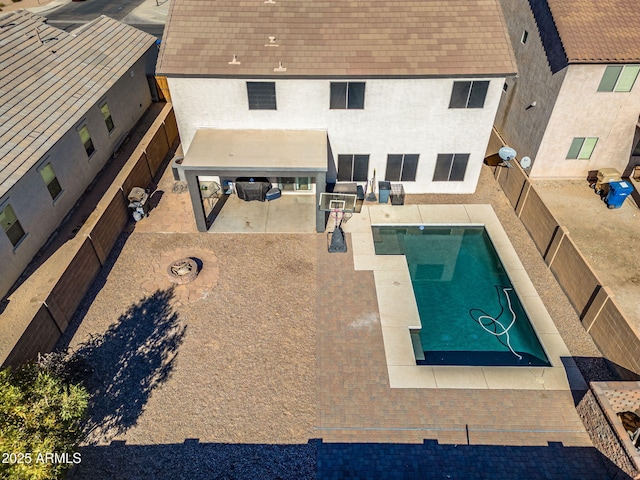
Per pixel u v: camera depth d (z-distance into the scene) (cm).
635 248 2047
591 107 2169
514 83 2577
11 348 1404
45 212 1917
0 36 2144
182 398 1468
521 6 2444
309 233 2109
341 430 1395
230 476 1284
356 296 1819
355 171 2292
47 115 1950
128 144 2639
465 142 2180
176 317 1725
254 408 1444
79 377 1495
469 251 2078
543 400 1485
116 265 1934
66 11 4950
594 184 2430
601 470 1316
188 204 2273
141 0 5350
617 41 2034
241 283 1862
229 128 2148
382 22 2073
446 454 1343
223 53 1995
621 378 1516
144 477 1281
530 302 1812
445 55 1984
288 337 1661
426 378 1541
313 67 1958
